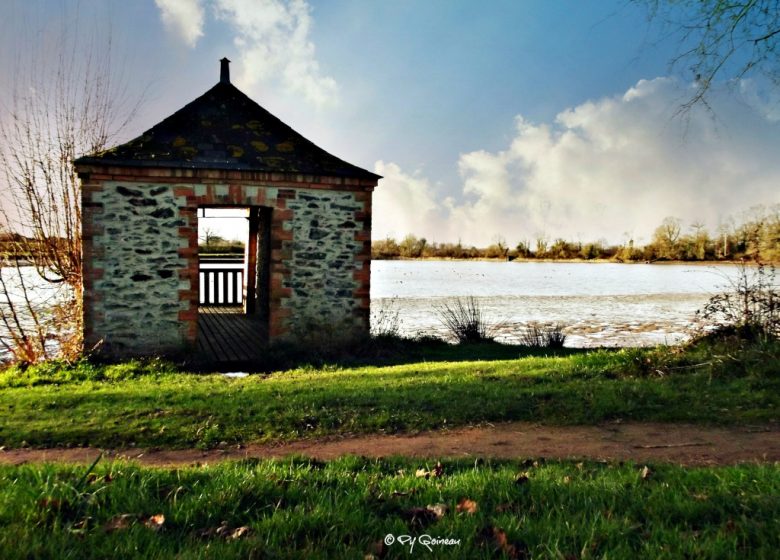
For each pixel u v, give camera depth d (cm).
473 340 1407
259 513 355
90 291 1045
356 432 621
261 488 387
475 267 6172
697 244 7131
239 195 1118
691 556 289
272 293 1150
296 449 569
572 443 573
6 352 1262
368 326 1223
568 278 4541
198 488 392
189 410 688
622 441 576
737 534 312
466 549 297
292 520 330
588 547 300
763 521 326
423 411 682
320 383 838
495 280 4169
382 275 4616
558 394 737
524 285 3731
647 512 351
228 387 816
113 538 309
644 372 846
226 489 379
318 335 1181
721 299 1091
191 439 598
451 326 1505
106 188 1046
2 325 1326
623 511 354
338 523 330
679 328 1847
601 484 397
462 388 773
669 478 421
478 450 554
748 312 948
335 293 1194
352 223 1202
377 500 376
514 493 384
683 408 675
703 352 887
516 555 296
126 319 1062
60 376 931
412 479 424
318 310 1182
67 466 447
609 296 3014
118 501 366
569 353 1191
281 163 1155
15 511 338
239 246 3105
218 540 308
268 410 687
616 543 308
